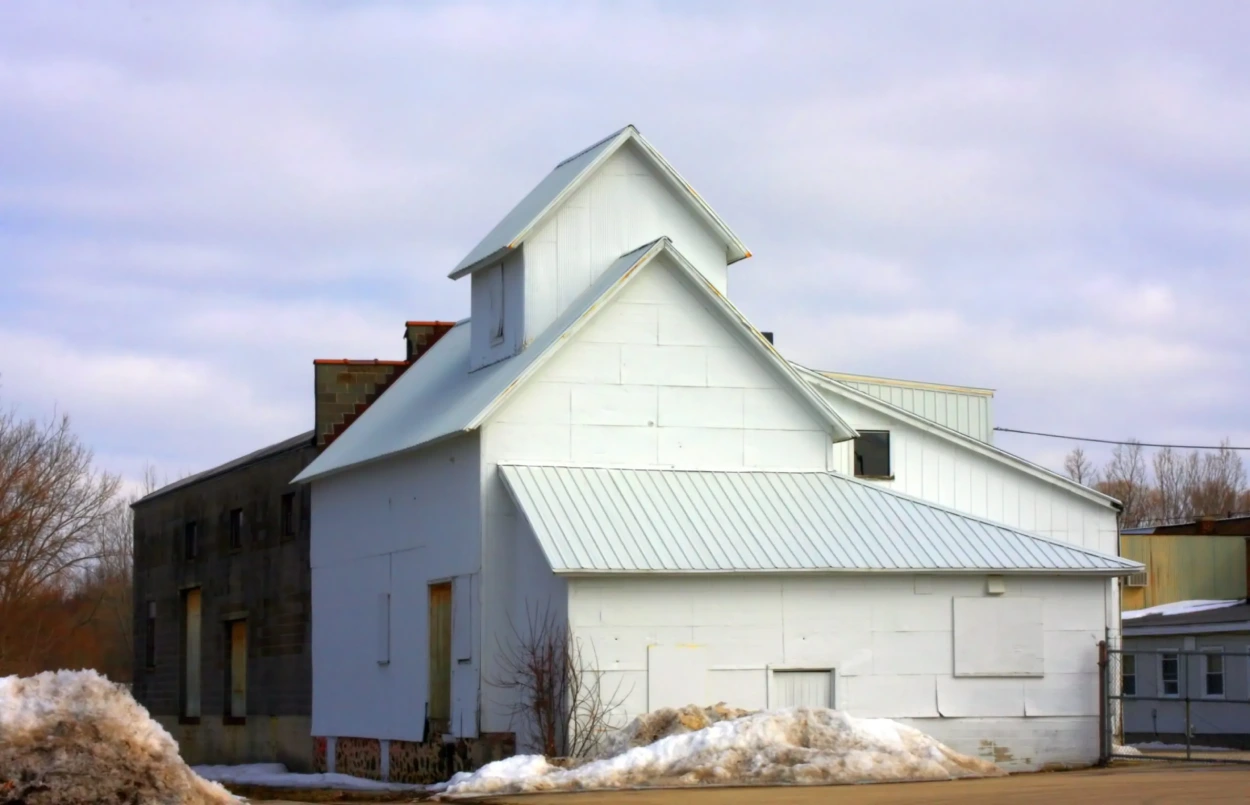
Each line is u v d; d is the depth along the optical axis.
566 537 25.41
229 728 40.69
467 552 27.39
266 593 38.47
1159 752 31.39
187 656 44.75
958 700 26.70
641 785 20.62
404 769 29.56
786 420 29.23
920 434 33.81
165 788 16.08
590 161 30.27
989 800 17.72
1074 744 27.16
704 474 28.33
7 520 55.56
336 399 36.53
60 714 16.19
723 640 25.67
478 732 26.48
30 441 57.38
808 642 26.08
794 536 26.77
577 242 30.17
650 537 25.92
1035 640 27.19
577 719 24.61
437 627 28.70
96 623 81.56
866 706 26.25
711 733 22.05
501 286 30.77
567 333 27.73
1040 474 34.25
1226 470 104.12
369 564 31.77
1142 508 103.12
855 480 29.06
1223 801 17.19
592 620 25.03
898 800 17.89
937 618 26.81
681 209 31.00
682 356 28.66
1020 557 27.17
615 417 28.08
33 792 15.50
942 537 27.44
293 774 34.28
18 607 57.38
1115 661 30.58
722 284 31.16
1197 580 52.09
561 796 19.70
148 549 48.34
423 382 34.81
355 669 32.22
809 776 20.94
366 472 32.22
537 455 27.50
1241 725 42.97
